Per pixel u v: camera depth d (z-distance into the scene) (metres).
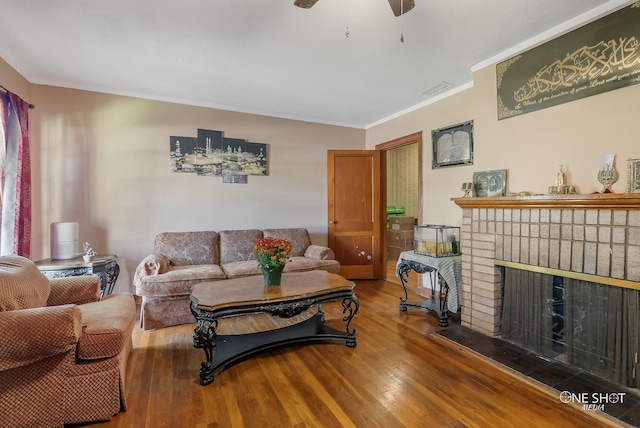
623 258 1.87
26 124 2.98
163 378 2.05
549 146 2.39
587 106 2.17
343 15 2.13
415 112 4.12
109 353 1.65
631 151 1.96
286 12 2.09
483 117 2.90
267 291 2.39
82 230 3.47
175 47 2.59
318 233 4.85
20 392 1.48
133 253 3.70
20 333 1.40
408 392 1.89
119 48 2.61
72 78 3.24
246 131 4.34
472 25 2.27
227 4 2.01
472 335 2.67
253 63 2.88
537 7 2.06
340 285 2.57
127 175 3.66
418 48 2.61
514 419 1.64
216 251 3.89
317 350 2.47
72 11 2.09
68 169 3.40
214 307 2.05
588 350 2.05
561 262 2.17
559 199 2.11
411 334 2.77
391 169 7.34
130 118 3.67
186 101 3.93
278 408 1.74
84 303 2.23
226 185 4.21
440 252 3.12
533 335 2.37
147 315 2.91
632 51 1.94
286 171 4.62
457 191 3.52
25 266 1.93
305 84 3.41
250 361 2.30
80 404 1.59
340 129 5.00
